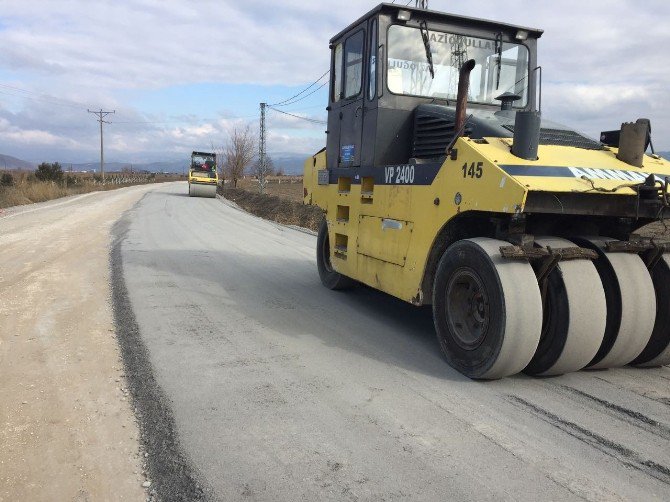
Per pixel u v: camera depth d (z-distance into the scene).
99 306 5.79
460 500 2.46
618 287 3.83
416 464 2.75
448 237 4.44
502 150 3.84
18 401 3.43
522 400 3.57
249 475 2.64
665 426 3.22
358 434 3.06
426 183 4.45
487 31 5.59
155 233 12.94
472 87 5.52
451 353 4.13
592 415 3.36
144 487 2.55
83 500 2.44
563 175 3.63
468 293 4.07
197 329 5.07
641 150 4.07
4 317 5.28
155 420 3.20
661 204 3.73
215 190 34.12
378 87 5.25
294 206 20.22
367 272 5.54
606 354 3.95
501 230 3.95
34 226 13.60
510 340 3.56
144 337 4.77
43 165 39.03
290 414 3.30
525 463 2.78
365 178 5.60
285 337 4.91
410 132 5.35
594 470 2.73
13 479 2.58
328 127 6.71
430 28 5.39
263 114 38.28
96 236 11.84
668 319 4.02
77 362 4.12
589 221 4.43
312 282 7.60
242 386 3.72
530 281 3.62
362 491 2.51
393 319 5.69
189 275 7.75
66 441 2.95
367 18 5.52
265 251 10.51
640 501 2.48
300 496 2.47
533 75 5.73
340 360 4.32
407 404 3.47
